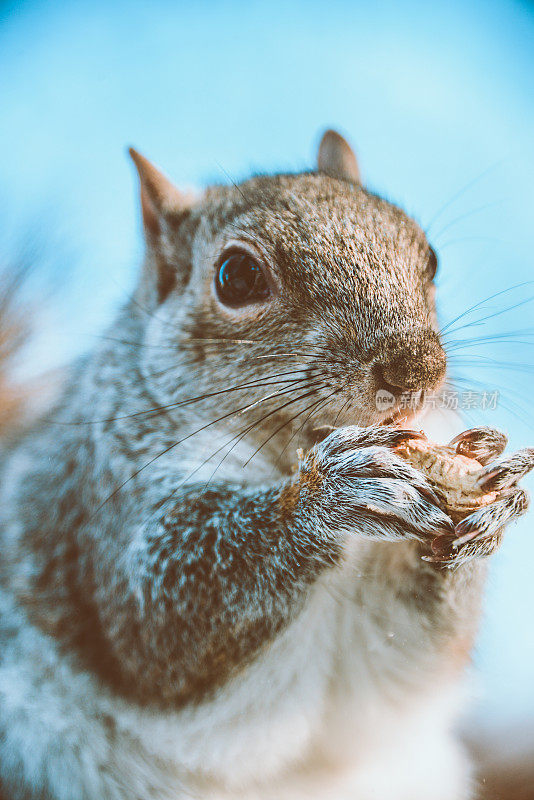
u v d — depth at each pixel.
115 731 0.62
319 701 0.62
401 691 0.63
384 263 0.61
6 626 0.63
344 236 0.62
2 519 0.64
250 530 0.61
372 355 0.61
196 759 0.62
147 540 0.61
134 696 0.62
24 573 0.63
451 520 0.59
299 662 0.62
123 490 0.62
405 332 0.61
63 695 0.63
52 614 0.63
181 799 0.63
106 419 0.63
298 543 0.60
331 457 0.60
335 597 0.62
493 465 0.59
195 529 0.61
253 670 0.62
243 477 0.62
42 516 0.64
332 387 0.61
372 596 0.62
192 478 0.62
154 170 0.63
